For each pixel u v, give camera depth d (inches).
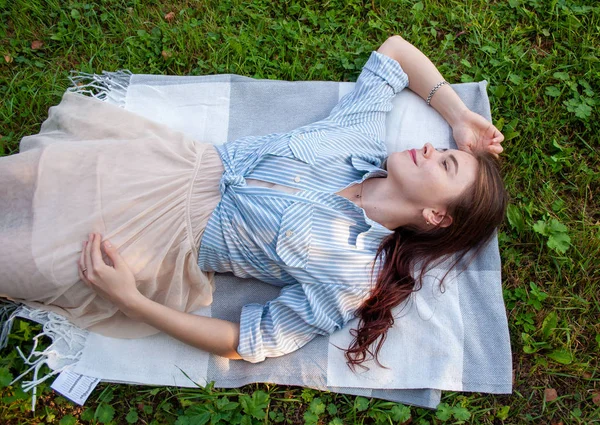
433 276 96.9
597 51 113.7
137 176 87.7
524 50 116.0
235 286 97.7
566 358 93.7
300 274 90.2
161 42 114.3
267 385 93.1
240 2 116.7
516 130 110.0
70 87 107.6
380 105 100.6
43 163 83.2
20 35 112.9
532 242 102.3
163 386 91.9
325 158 92.8
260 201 89.7
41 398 89.9
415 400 91.9
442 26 117.1
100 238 83.5
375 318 92.6
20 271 80.9
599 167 108.0
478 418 92.5
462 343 93.6
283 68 112.7
